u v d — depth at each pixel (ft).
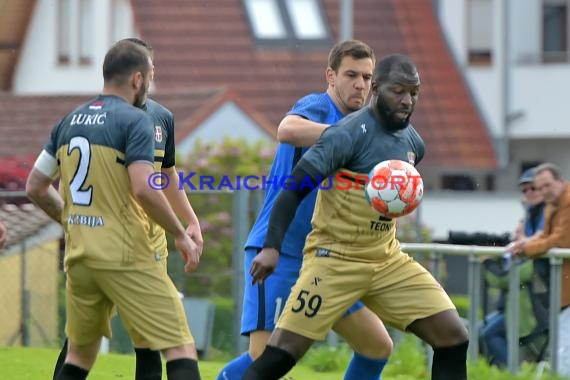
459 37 295.48
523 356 95.20
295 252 70.33
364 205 64.75
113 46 66.54
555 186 95.30
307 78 286.66
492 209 271.90
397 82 63.93
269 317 70.38
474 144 286.87
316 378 95.71
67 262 65.36
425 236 156.66
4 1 296.51
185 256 65.46
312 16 298.35
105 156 64.23
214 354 119.24
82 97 245.24
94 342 68.13
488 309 98.32
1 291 117.60
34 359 99.40
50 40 296.10
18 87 298.35
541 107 293.64
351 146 64.08
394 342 103.76
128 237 64.44
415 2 302.86
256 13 296.51
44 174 67.97
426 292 66.23
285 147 70.64
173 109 232.53
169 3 294.87
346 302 65.67
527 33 294.66
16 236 118.32
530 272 94.79
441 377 66.18
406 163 64.95
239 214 119.34
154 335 64.54
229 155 159.43
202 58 286.05
